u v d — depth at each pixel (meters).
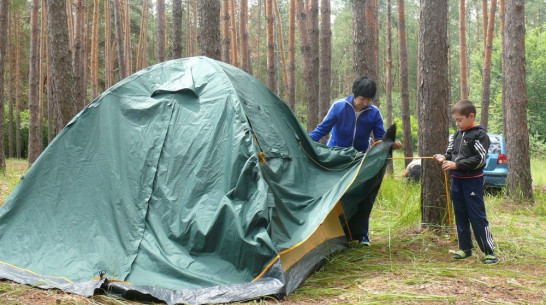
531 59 24.25
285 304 3.40
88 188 4.45
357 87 5.32
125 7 21.95
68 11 18.88
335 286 3.87
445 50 5.83
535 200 8.49
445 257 4.77
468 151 4.54
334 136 5.63
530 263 4.52
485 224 4.52
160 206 4.20
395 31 41.22
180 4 11.07
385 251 5.04
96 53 18.38
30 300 3.38
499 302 3.43
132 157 4.48
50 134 19.56
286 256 3.89
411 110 44.53
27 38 28.59
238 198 3.99
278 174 4.45
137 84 4.94
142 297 3.48
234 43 17.59
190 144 4.41
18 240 4.27
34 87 13.77
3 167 12.23
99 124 4.73
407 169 10.52
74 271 3.91
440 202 5.75
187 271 3.78
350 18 39.94
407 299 3.50
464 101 4.58
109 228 4.18
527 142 8.45
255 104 4.84
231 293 3.48
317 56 11.70
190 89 4.68
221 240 3.86
